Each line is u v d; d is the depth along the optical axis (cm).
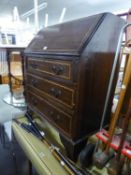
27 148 95
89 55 74
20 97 163
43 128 115
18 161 144
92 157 82
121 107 81
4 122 136
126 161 75
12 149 154
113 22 82
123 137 73
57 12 494
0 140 167
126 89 78
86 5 431
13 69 177
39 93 108
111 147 80
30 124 117
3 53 231
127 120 72
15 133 114
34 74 110
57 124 94
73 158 86
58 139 104
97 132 94
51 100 96
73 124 81
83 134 88
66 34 90
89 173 75
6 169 140
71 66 74
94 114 92
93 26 75
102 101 95
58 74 84
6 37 235
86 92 80
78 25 86
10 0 384
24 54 118
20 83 167
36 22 211
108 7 453
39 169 81
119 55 91
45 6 409
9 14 517
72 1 396
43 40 108
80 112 80
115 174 74
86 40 72
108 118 106
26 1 390
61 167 79
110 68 90
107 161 78
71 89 77
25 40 238
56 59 83
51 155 88
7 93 183
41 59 97
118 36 88
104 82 90
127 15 115
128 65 74
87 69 75
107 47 83
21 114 134
